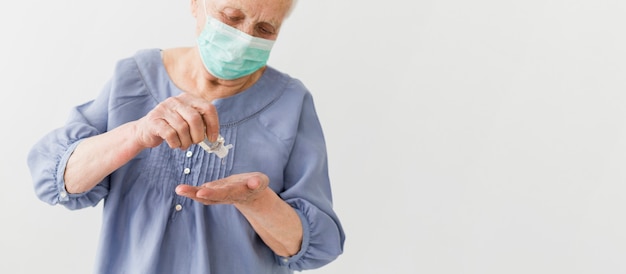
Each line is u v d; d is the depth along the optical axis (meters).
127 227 1.18
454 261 2.06
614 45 1.89
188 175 1.17
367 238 2.05
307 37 1.89
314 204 1.21
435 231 2.04
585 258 2.02
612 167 1.96
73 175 1.10
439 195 2.01
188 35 1.90
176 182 1.17
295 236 1.17
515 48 1.91
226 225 1.18
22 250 1.98
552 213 2.00
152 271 1.14
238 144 1.20
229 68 1.13
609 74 1.91
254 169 1.20
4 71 1.88
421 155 1.99
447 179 2.00
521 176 1.99
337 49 1.90
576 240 2.01
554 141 1.96
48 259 1.99
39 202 1.95
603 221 2.00
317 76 1.92
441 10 1.89
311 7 1.87
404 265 2.07
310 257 1.21
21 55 1.88
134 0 1.87
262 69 1.28
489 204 2.01
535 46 1.91
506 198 2.01
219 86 1.21
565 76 1.92
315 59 1.91
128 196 1.18
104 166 1.07
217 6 1.08
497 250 2.04
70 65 1.89
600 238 2.01
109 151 1.05
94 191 1.16
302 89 1.30
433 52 1.92
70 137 1.14
